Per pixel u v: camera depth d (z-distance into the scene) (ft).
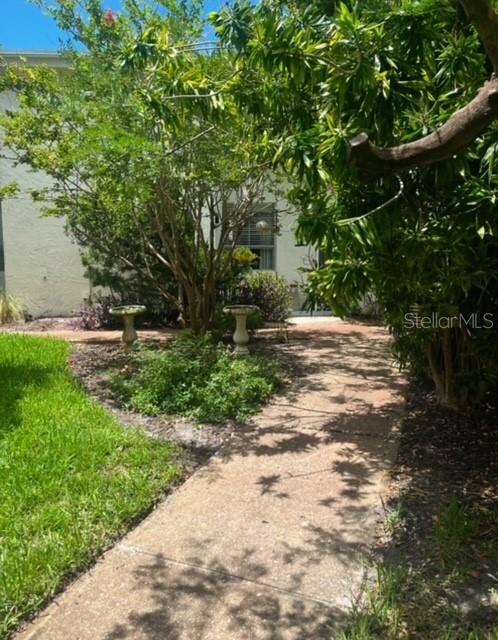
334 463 11.94
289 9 11.16
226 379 16.65
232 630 6.84
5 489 10.14
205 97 12.01
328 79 8.78
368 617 6.90
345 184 8.96
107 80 17.60
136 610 7.22
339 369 20.48
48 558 8.05
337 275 9.60
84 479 10.66
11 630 6.84
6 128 22.65
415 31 8.61
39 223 33.01
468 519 9.12
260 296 31.30
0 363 19.40
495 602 7.18
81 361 21.40
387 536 8.96
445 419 14.29
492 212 8.83
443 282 10.41
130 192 17.22
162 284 29.45
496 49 5.21
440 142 5.56
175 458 12.16
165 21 17.42
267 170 20.66
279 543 8.79
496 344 12.44
